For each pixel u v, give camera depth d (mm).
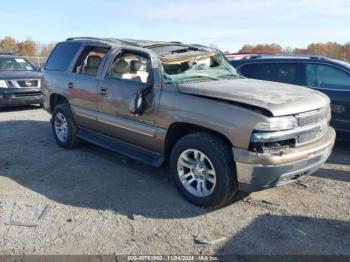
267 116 3830
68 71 6477
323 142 4414
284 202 4539
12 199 4559
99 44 6070
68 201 4527
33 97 10969
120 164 5887
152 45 5680
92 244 3584
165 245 3578
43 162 5980
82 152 6504
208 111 4184
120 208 4348
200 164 4328
